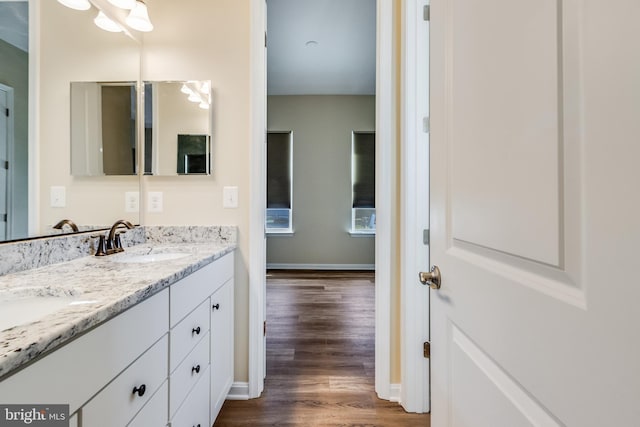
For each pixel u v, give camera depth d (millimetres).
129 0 1477
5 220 985
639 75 305
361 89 4660
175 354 991
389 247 1633
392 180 1637
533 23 448
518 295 481
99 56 1401
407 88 1551
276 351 2170
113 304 673
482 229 585
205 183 1700
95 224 1369
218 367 1403
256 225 1677
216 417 1452
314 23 3000
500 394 523
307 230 4926
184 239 1674
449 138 729
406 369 1553
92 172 1353
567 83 390
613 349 325
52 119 1167
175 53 1694
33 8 1090
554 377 405
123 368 726
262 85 1694
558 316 399
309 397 1645
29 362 497
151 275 932
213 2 1695
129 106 1595
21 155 1043
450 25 724
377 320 1669
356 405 1582
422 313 1553
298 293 3609
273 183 4918
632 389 306
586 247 362
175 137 1690
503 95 521
